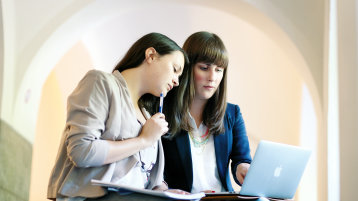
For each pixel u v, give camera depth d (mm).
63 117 7008
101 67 7031
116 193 1942
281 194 2305
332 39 4027
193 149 2691
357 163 3295
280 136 7496
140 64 2215
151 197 1899
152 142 2059
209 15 7242
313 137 6758
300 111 7297
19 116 4746
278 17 4410
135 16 6883
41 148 7016
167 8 6961
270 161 2174
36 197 6938
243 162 2723
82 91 2010
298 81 7309
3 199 4594
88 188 1937
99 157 1920
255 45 7555
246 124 7730
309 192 6152
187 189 2625
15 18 4656
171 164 2689
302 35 4375
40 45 4668
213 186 2658
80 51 6867
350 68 3375
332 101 4070
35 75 4809
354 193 3293
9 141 4656
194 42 2734
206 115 2750
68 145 1927
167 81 2199
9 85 4605
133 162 2041
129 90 2195
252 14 4555
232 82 7770
